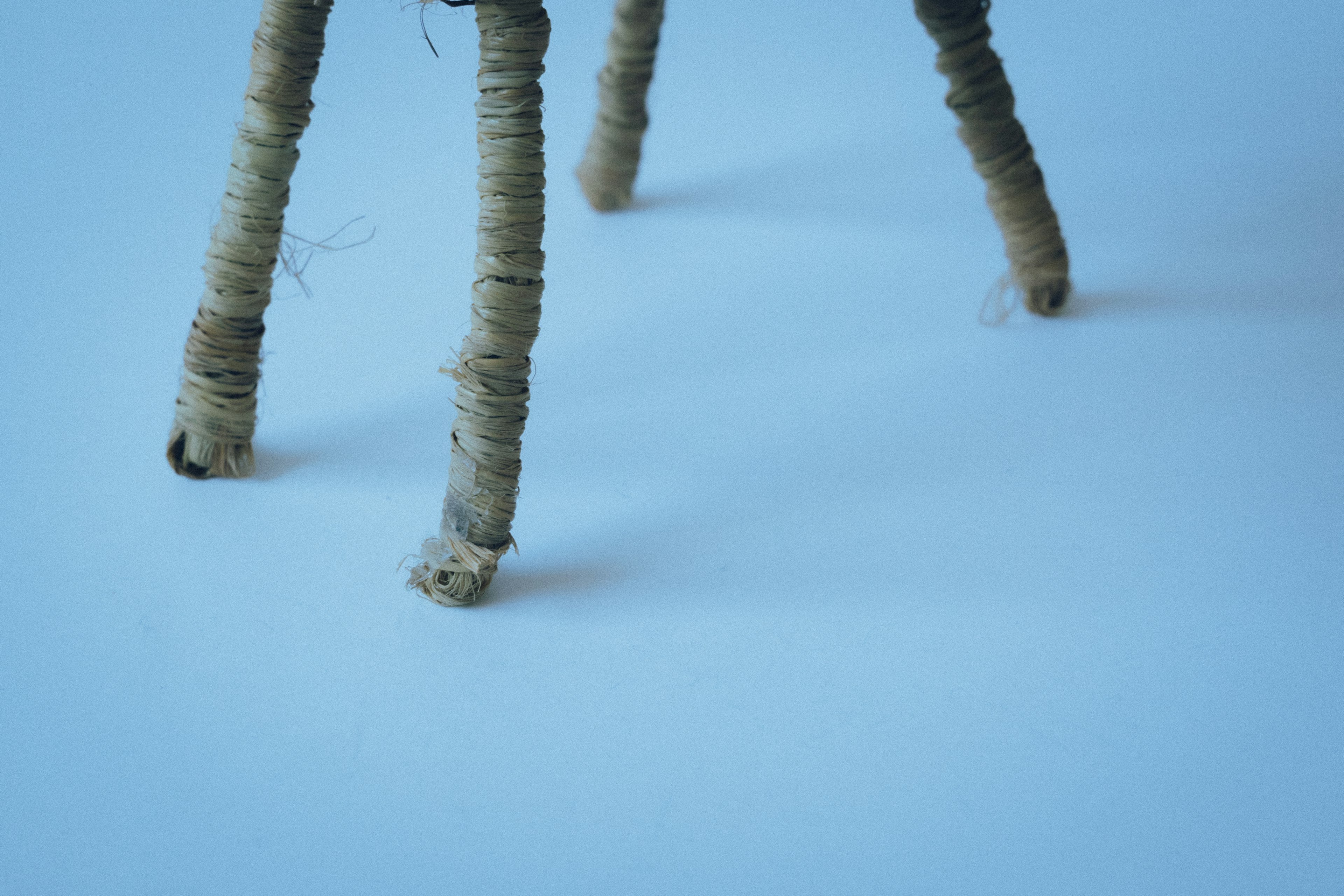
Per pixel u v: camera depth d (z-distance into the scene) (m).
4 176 0.55
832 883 0.41
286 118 0.45
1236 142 0.58
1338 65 0.62
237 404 0.46
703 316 0.52
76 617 0.44
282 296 0.52
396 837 0.42
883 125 0.60
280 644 0.44
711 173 0.57
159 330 0.51
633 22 0.52
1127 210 0.55
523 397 0.44
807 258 0.54
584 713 0.43
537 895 0.41
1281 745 0.43
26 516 0.46
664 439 0.48
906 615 0.45
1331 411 0.49
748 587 0.45
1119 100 0.60
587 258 0.54
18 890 0.41
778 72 0.64
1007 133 0.50
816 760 0.43
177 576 0.45
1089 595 0.45
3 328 0.50
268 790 0.42
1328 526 0.46
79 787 0.42
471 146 0.58
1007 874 0.41
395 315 0.51
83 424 0.48
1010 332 0.51
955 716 0.43
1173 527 0.46
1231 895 0.41
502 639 0.44
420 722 0.43
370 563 0.45
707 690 0.44
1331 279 0.52
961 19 0.49
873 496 0.47
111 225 0.54
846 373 0.50
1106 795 0.42
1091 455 0.48
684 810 0.42
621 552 0.46
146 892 0.41
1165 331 0.51
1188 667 0.44
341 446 0.48
